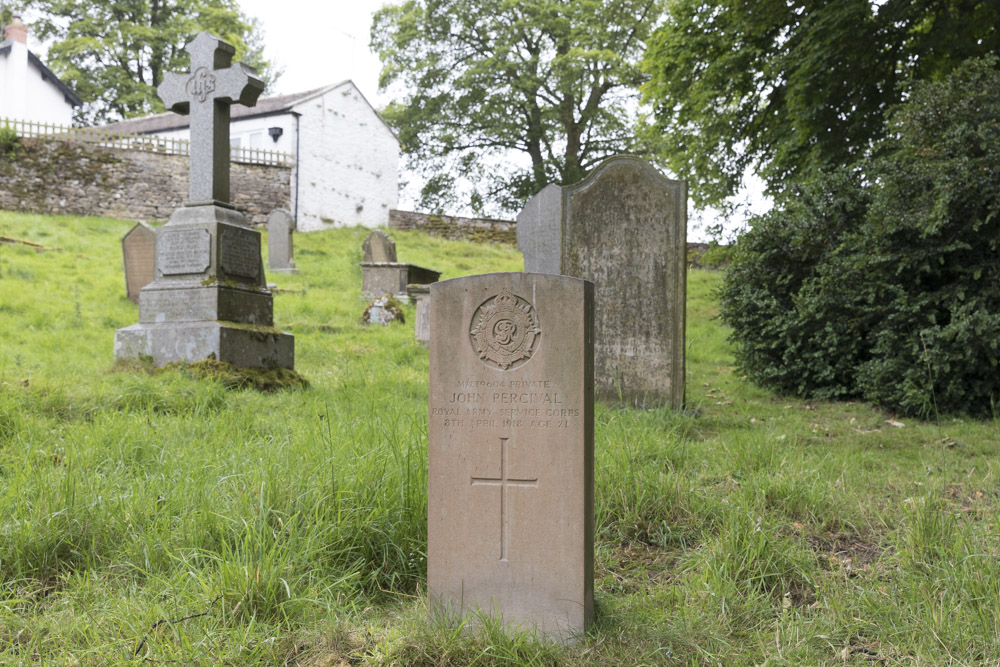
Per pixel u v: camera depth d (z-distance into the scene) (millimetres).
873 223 8883
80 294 14648
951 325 8078
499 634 3102
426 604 3480
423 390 8500
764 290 10391
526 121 35562
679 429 7352
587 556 3361
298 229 32031
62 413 6254
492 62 32750
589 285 3439
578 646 3223
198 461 4863
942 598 3352
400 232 33031
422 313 12953
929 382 8250
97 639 2986
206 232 8711
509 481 3373
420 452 4332
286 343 9203
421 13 34438
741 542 4012
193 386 7191
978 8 13180
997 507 4809
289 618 3244
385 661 2994
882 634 3262
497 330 3393
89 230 24266
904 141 9117
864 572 3943
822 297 9492
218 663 2855
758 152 16250
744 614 3453
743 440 6301
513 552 3367
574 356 3311
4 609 3201
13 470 4703
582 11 32938
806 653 3129
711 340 15180
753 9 14102
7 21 38312
